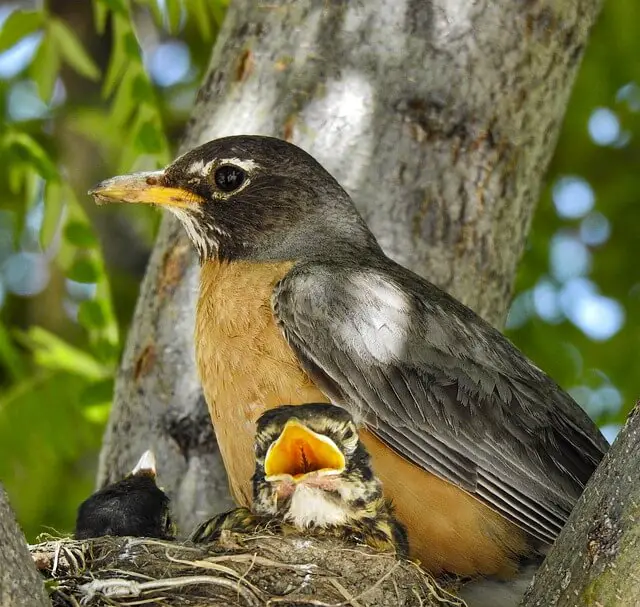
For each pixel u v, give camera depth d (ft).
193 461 34.65
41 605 21.52
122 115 44.39
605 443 34.47
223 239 35.63
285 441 29.89
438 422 31.73
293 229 35.45
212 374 32.96
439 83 35.70
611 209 55.47
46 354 46.91
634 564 23.00
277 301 32.76
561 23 36.94
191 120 37.86
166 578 26.78
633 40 52.90
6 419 47.29
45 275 56.80
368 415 31.58
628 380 53.52
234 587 26.45
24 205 51.01
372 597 26.89
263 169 35.68
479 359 32.83
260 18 37.14
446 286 35.17
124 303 57.82
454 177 35.58
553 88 36.96
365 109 35.78
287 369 32.07
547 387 33.91
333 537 29.35
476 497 31.12
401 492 31.17
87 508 32.76
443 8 36.04
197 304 34.86
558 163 56.18
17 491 49.24
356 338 32.09
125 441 35.17
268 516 30.22
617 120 56.34
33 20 44.65
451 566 31.07
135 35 44.14
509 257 36.45
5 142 44.24
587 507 23.98
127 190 36.09
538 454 32.07
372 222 35.32
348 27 36.27
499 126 35.94
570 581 23.70
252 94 36.60
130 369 35.86
